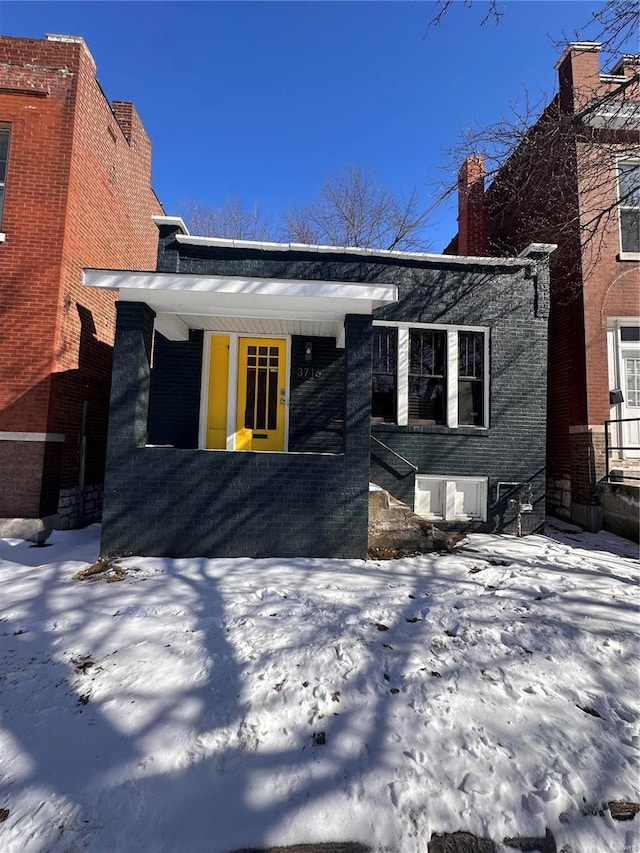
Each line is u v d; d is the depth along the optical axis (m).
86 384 7.91
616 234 8.33
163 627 3.55
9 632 3.49
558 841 1.91
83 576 4.74
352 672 2.96
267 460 5.50
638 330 8.41
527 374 7.70
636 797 2.07
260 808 1.97
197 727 2.43
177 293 5.52
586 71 7.93
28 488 6.60
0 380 6.68
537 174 7.78
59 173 7.09
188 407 7.30
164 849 1.78
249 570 4.95
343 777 2.13
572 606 4.13
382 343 7.65
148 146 11.23
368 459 5.58
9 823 1.88
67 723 2.45
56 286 6.92
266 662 3.04
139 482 5.40
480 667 3.07
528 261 7.73
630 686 2.91
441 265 7.71
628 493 7.27
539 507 7.48
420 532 6.05
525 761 2.25
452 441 7.48
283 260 7.38
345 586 4.54
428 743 2.36
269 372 7.58
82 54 7.43
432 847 1.87
